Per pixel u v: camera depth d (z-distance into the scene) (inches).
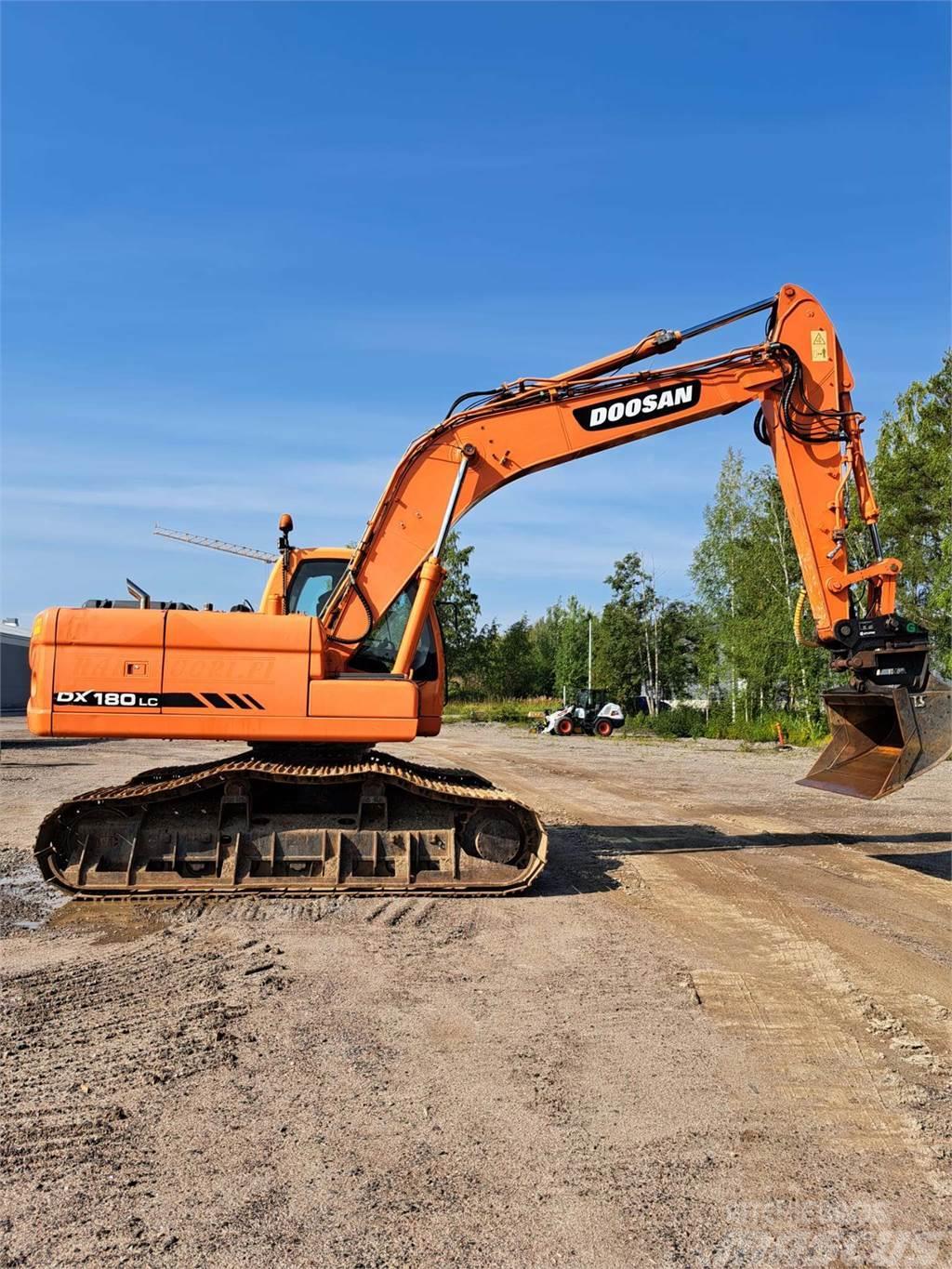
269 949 269.1
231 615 328.8
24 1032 207.0
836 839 468.4
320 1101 174.2
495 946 273.9
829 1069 191.2
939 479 1219.9
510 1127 164.9
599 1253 129.0
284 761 341.7
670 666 2034.9
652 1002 228.7
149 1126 164.2
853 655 354.9
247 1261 126.2
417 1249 129.5
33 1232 132.3
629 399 368.5
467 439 365.1
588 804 598.9
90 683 321.4
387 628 365.4
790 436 368.8
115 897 323.3
